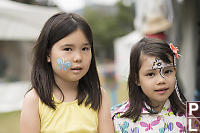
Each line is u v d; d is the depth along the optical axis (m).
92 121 1.44
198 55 3.77
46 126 1.39
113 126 1.63
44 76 1.44
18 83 8.26
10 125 4.45
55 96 1.45
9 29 5.86
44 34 1.39
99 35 24.91
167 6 3.69
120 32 24.70
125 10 25.02
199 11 3.71
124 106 1.71
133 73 1.63
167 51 1.54
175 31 3.95
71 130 1.38
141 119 1.66
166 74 1.55
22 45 8.98
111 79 10.20
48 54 1.41
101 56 25.25
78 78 1.38
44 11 6.29
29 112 1.40
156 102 1.66
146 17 3.75
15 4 6.30
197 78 3.75
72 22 1.34
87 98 1.49
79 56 1.34
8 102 6.24
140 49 1.58
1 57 9.08
